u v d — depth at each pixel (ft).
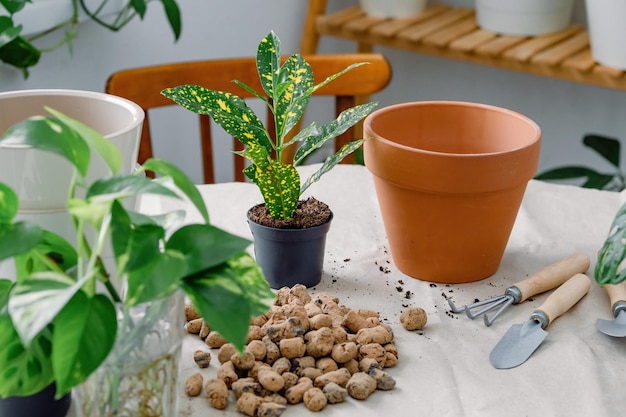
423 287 3.73
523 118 3.75
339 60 5.12
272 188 3.54
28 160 2.84
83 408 2.73
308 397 3.04
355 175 4.63
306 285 3.69
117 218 2.49
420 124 3.93
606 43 5.87
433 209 3.56
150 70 4.88
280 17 7.34
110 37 5.99
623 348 3.36
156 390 2.75
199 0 6.49
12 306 2.43
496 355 3.29
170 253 2.52
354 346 3.23
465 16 6.95
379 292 3.69
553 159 7.78
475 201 3.53
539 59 6.03
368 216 4.26
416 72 7.93
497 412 3.04
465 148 3.96
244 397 3.02
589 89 7.34
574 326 3.49
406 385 3.16
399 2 6.68
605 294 3.68
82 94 3.30
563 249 4.00
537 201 4.41
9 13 5.08
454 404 3.07
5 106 3.25
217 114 3.54
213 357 3.29
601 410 3.04
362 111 3.65
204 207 2.58
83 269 2.62
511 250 3.99
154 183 2.48
